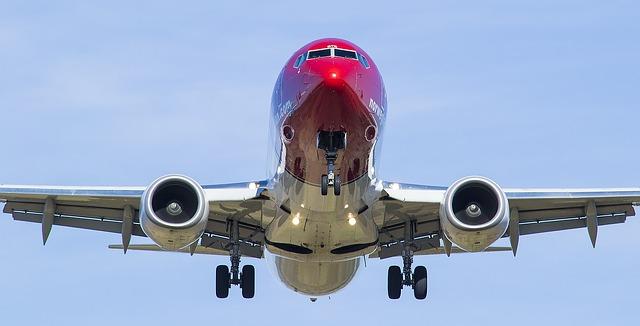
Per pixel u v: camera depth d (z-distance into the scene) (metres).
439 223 107.69
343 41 95.88
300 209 98.25
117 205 107.12
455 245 104.69
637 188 104.69
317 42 95.88
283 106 94.69
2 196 105.12
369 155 95.19
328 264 107.12
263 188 102.56
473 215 100.25
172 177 99.12
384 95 96.62
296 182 96.12
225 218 107.44
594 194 104.31
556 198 104.25
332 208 97.12
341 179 94.81
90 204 107.19
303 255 104.25
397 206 103.75
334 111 90.19
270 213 102.81
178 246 100.00
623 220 108.75
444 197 99.88
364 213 99.81
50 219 105.88
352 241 102.12
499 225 98.50
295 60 96.25
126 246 106.56
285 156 95.62
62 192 103.38
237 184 103.44
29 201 106.88
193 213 99.94
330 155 92.38
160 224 97.56
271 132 101.81
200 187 99.19
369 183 97.56
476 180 99.62
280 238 102.38
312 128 91.56
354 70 92.06
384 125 97.44
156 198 100.12
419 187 103.50
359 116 91.25
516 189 104.38
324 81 89.94
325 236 101.25
